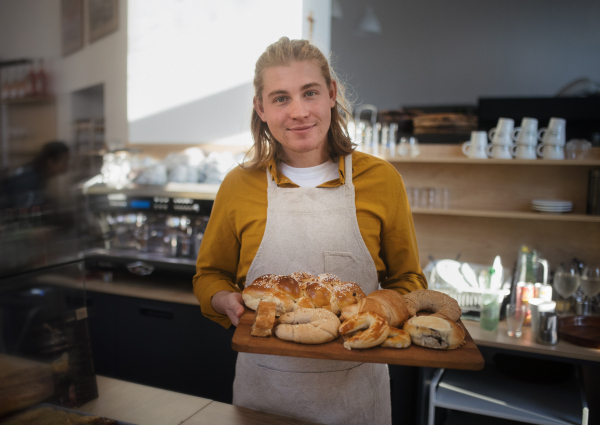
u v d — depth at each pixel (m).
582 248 2.20
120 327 2.32
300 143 1.00
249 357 1.15
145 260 2.38
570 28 2.63
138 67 3.03
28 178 2.64
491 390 1.87
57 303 0.90
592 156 2.06
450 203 2.39
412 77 2.89
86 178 2.93
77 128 3.04
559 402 1.77
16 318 0.82
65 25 3.02
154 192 2.46
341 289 0.97
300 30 2.68
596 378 2.21
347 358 0.80
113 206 2.54
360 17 2.91
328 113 1.01
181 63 2.94
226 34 2.82
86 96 3.10
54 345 0.90
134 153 2.74
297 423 0.91
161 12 2.93
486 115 2.32
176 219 2.44
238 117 2.85
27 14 2.91
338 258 1.09
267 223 1.11
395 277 1.18
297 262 1.10
